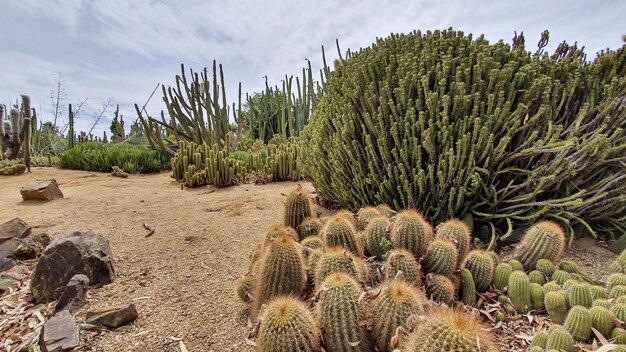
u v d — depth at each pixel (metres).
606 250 2.86
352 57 4.31
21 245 2.88
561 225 2.96
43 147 11.44
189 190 5.72
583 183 3.01
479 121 2.75
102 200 4.81
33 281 2.31
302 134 4.84
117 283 2.47
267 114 12.65
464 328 1.22
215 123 9.38
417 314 1.49
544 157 2.81
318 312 1.56
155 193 5.40
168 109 8.77
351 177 3.56
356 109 3.59
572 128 2.90
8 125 8.69
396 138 3.08
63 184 6.07
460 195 2.83
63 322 1.95
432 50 3.41
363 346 1.51
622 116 2.91
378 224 2.43
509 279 2.06
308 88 11.30
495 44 3.41
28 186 4.74
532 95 2.94
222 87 9.35
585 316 1.67
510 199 2.93
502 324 1.91
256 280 2.03
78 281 2.24
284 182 6.27
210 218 3.96
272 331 1.43
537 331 1.85
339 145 3.51
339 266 1.85
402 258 1.96
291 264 1.89
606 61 3.26
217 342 1.84
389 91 3.20
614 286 1.96
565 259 2.67
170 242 3.22
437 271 2.09
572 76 3.21
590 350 1.60
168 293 2.35
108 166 7.82
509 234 2.75
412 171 3.02
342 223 2.33
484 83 3.02
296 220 2.93
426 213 3.11
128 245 3.14
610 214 2.94
